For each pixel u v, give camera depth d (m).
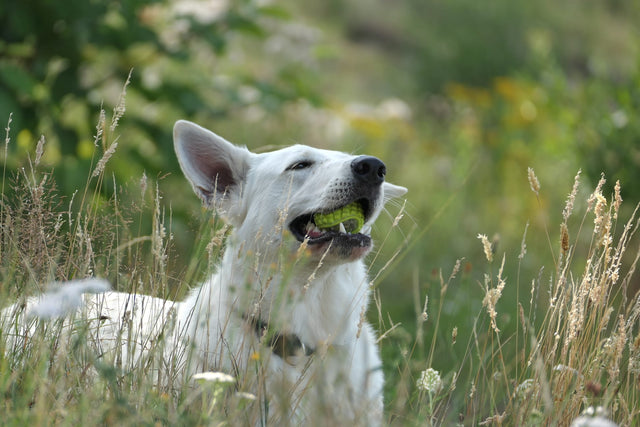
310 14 36.41
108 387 6.04
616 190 6.71
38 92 12.15
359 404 6.17
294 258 6.55
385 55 33.22
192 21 13.34
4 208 7.25
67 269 6.89
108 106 12.59
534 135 18.97
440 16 29.05
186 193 12.87
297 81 14.53
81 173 10.88
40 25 12.20
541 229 15.76
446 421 6.63
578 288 7.12
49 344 6.35
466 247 16.05
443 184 19.19
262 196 7.91
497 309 11.99
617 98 15.04
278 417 6.33
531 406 6.52
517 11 27.39
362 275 7.99
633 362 6.53
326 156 7.91
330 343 6.77
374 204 7.56
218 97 14.52
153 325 6.82
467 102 21.42
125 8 12.40
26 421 5.32
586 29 37.50
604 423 5.00
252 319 7.20
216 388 5.45
